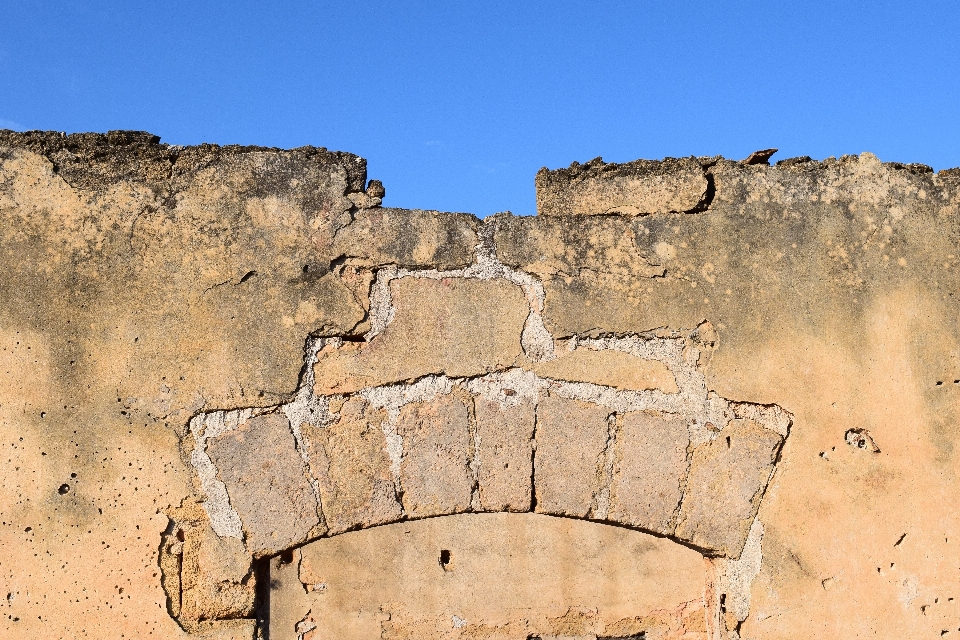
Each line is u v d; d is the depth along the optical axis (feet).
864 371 16.84
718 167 17.13
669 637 30.37
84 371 15.55
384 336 16.20
